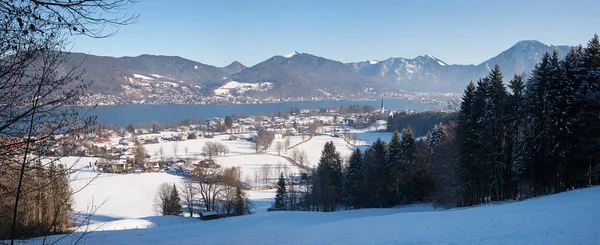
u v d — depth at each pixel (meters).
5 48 5.62
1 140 6.17
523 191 37.31
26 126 6.07
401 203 50.47
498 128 35.00
